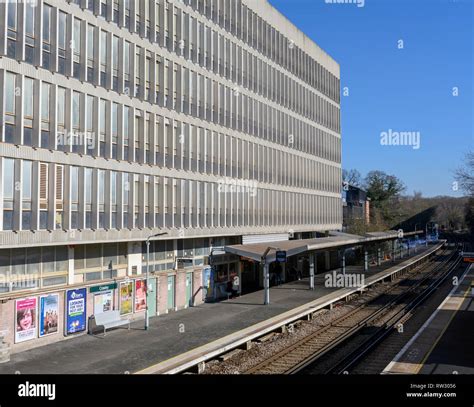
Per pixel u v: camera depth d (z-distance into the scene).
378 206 103.88
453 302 33.44
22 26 21.23
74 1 24.12
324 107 57.09
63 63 23.53
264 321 26.36
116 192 26.94
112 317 25.22
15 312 20.70
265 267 32.44
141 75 28.72
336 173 60.41
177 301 31.06
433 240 116.44
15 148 21.11
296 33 50.34
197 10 34.25
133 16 28.02
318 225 54.56
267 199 43.69
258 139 42.34
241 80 39.84
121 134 27.02
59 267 24.05
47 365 18.72
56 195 23.08
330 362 20.42
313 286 40.03
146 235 29.06
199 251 35.59
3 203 20.72
